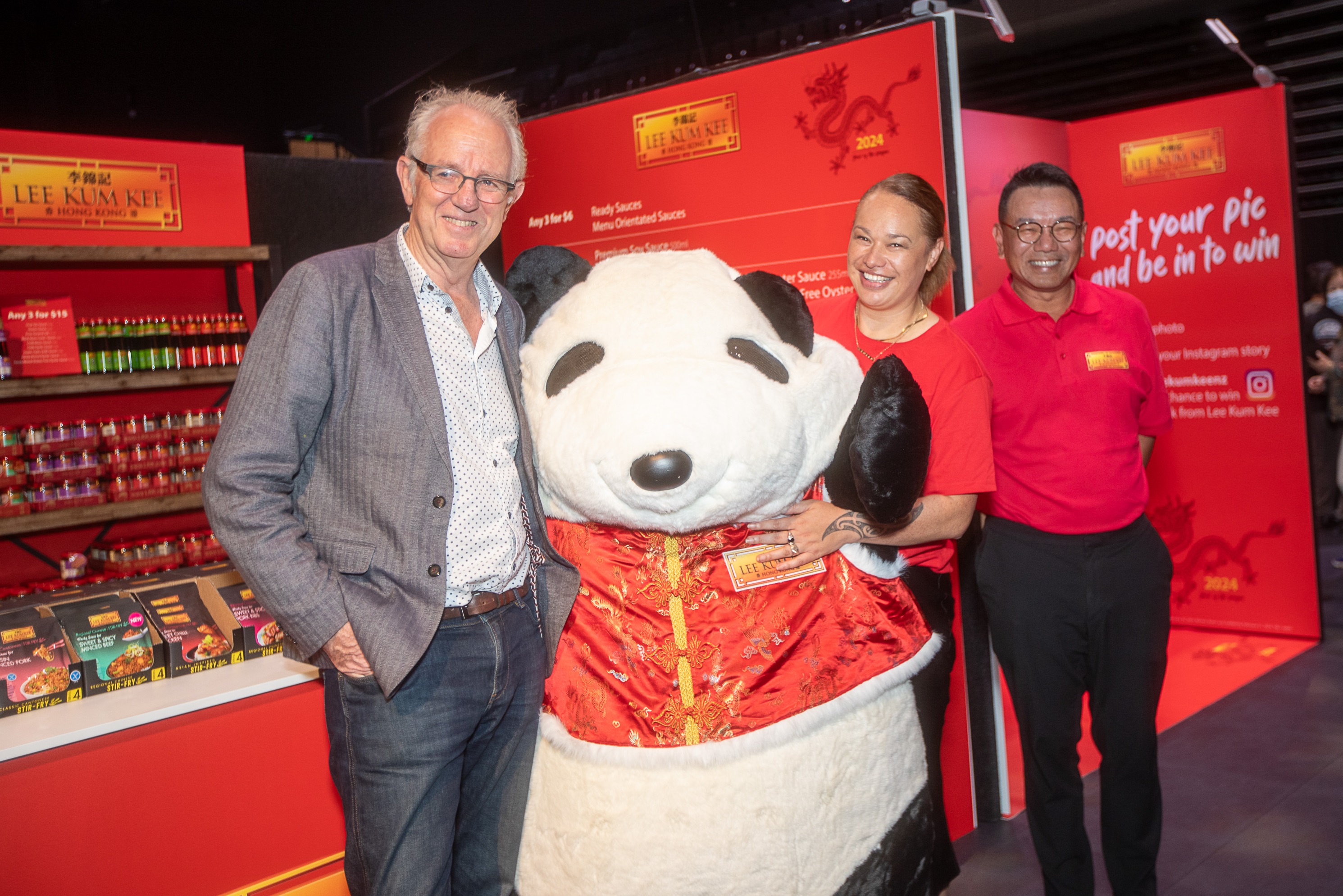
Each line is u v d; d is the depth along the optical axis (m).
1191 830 2.80
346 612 1.48
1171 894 2.48
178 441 3.10
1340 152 7.27
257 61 9.04
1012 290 2.27
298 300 1.50
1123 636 2.20
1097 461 2.17
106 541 3.13
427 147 1.55
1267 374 4.46
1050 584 2.19
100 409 3.21
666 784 1.51
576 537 1.66
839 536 1.62
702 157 3.12
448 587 1.57
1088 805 2.96
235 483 1.43
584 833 1.54
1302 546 4.45
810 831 1.55
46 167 2.98
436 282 1.62
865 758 1.62
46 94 7.89
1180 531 4.78
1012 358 2.22
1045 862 2.28
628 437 1.40
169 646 2.07
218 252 3.13
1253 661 4.24
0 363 2.78
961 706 2.83
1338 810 2.88
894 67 2.70
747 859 1.50
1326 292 6.19
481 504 1.59
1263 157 4.31
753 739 1.53
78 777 1.81
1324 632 4.48
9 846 1.75
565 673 1.63
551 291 1.75
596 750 1.55
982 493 2.01
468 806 1.76
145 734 1.89
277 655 2.22
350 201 3.78
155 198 3.20
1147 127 4.57
